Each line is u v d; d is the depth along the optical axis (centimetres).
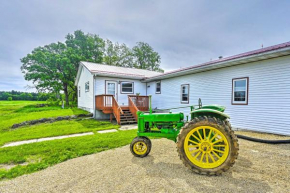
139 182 242
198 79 874
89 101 1189
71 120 972
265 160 321
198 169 265
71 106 1853
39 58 1791
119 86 1164
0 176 278
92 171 289
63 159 357
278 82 561
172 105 1056
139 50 3178
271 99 579
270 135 555
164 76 1038
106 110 948
